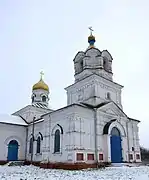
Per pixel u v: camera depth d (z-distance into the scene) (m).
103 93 27.66
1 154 30.27
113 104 27.00
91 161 22.05
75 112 22.52
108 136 23.86
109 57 31.11
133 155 27.36
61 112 24.36
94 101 26.05
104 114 25.44
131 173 17.28
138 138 29.38
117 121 26.03
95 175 15.92
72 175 16.11
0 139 30.75
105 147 23.62
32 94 42.88
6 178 14.54
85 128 22.91
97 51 30.03
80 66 31.14
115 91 29.86
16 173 18.31
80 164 20.70
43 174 17.23
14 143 32.19
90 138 23.03
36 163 28.30
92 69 29.11
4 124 31.75
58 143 23.78
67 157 21.59
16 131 32.81
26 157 31.81
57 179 13.99
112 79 30.19
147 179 13.91
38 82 43.56
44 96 42.69
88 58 29.75
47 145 25.41
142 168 22.09
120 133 26.23
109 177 14.75
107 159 23.09
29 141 32.41
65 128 23.17
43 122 29.05
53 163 23.30
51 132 25.34
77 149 21.25
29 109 38.12
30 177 15.19
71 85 30.27
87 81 28.03
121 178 14.24
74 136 21.53
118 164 23.55
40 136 29.31
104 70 29.25
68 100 30.55
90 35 32.94
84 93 28.14
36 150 29.44
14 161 30.36
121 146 25.86
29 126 33.38
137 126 30.09
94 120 24.27
